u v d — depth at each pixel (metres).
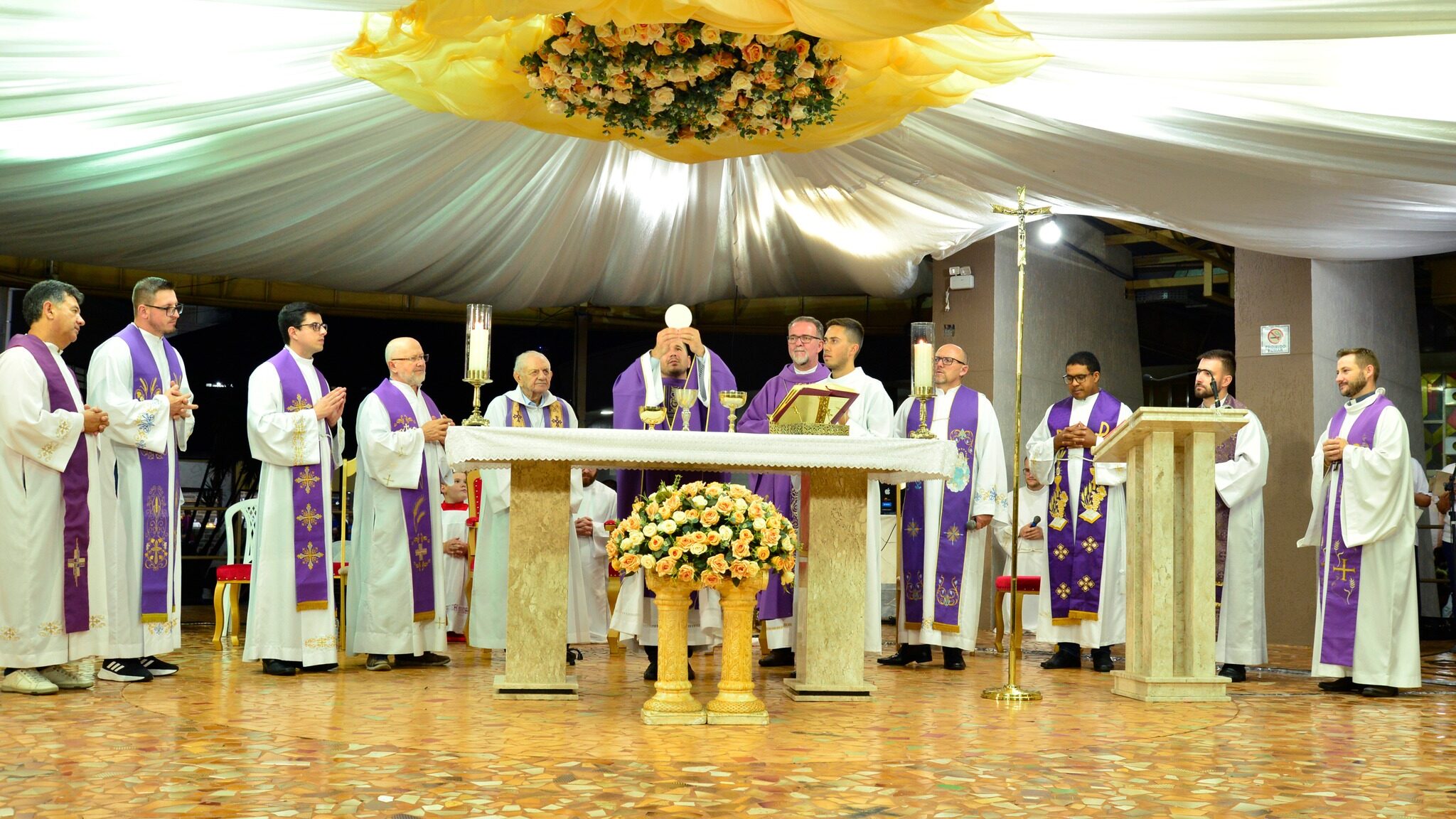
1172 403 12.47
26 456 4.81
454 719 4.13
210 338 12.65
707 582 4.11
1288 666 6.80
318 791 2.95
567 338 13.47
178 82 6.12
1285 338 8.51
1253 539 6.20
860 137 6.59
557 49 5.55
